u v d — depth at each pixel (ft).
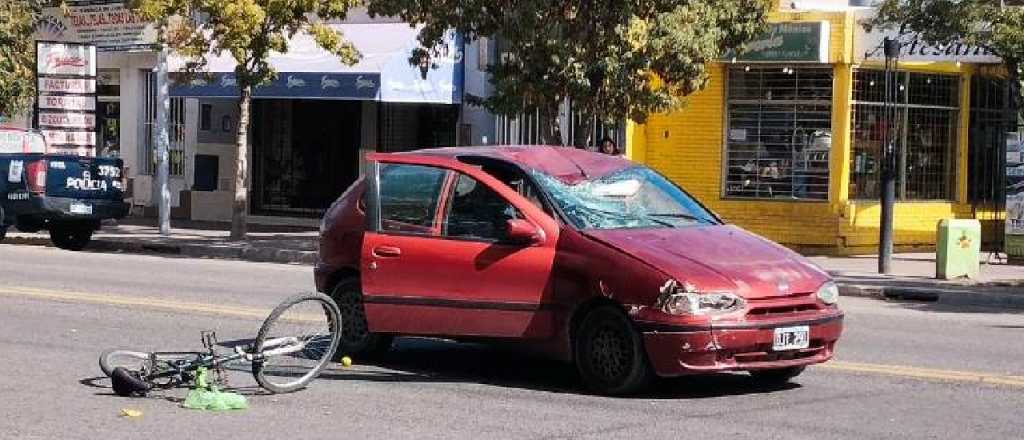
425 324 35.12
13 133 83.66
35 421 29.55
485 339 34.19
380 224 36.24
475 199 34.88
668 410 31.09
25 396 32.37
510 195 34.30
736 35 74.08
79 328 43.70
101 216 79.82
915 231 86.63
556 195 34.01
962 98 88.84
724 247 32.91
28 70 105.60
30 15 104.99
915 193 87.51
